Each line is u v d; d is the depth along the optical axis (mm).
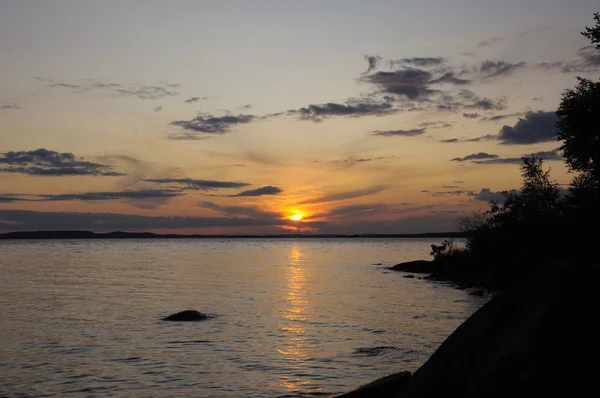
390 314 33531
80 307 37906
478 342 9188
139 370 19547
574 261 9406
